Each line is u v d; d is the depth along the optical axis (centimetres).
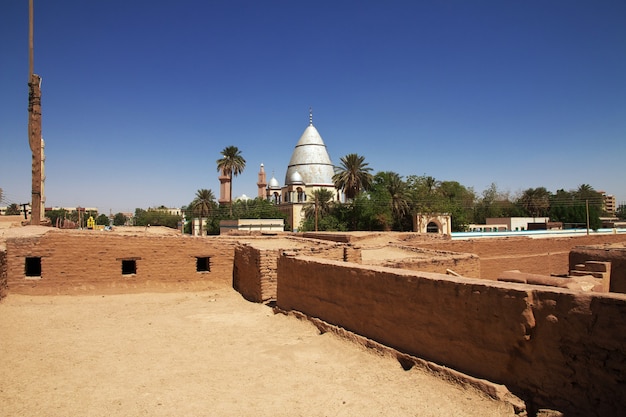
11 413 498
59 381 614
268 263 1246
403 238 2073
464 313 558
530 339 486
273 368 675
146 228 2755
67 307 1177
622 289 1005
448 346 579
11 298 1216
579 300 447
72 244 1327
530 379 482
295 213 6006
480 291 539
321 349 747
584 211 5712
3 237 1271
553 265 2022
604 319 423
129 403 546
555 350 462
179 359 734
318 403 546
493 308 522
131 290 1391
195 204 5862
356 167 4662
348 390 578
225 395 575
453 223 4978
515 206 6738
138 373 661
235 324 995
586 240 2183
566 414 439
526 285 520
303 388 595
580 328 442
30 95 1723
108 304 1234
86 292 1331
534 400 474
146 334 907
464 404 500
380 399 541
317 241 1620
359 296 752
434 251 1499
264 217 5628
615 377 412
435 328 599
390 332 678
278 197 7362
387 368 628
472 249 1797
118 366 693
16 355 713
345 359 690
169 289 1439
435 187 5822
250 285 1334
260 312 1110
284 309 1026
